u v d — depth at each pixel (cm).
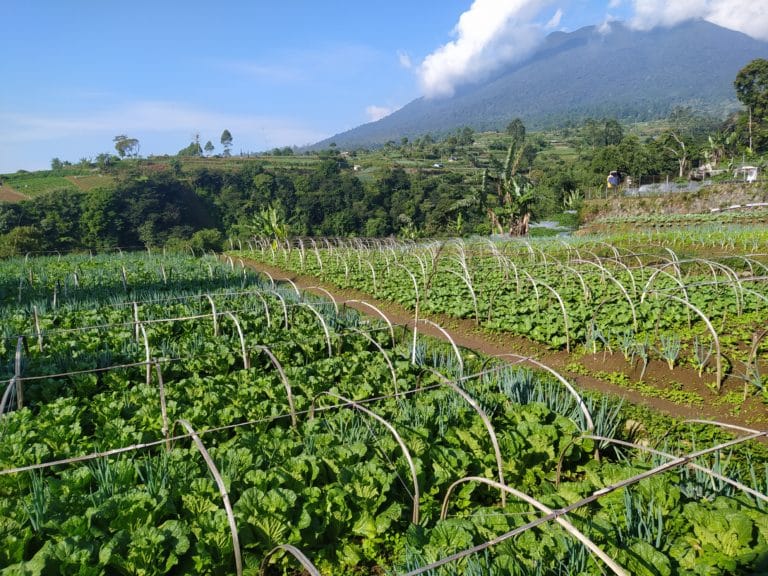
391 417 641
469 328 1213
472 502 518
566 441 578
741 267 1709
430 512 488
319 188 8412
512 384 719
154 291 1470
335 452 532
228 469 503
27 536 418
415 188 8200
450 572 387
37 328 874
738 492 489
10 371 789
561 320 1107
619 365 916
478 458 553
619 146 6481
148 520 439
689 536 433
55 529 432
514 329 1121
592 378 896
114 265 2100
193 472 507
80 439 595
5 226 5894
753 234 2347
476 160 13800
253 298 1327
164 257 2405
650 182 5212
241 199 8494
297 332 1022
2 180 10806
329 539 469
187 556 420
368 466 503
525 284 1511
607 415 672
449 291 1466
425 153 16438
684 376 844
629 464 526
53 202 6544
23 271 1808
